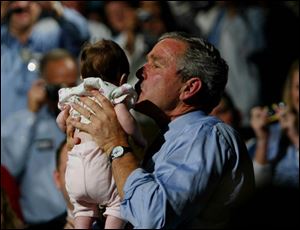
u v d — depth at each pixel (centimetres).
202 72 830
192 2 1844
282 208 732
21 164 1542
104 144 809
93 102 831
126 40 1755
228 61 1823
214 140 790
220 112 1507
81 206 874
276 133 1506
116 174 797
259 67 1828
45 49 1694
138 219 765
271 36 1848
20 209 1466
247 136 1591
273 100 1814
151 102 838
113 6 1786
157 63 841
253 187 827
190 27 1817
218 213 792
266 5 1870
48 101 1575
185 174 768
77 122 831
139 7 1792
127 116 818
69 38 1725
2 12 1686
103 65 876
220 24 1839
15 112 1598
